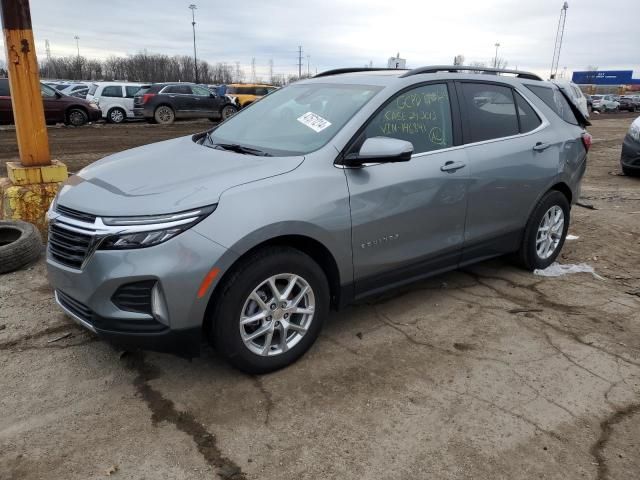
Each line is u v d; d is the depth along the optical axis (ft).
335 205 10.79
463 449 8.90
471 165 13.44
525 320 13.48
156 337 9.43
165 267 9.10
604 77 325.42
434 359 11.58
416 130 12.66
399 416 9.67
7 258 15.46
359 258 11.53
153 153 12.44
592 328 13.14
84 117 64.34
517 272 16.72
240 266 9.86
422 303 14.35
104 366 11.11
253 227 9.66
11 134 50.72
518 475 8.37
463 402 10.11
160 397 10.12
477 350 11.99
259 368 10.58
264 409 9.80
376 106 11.92
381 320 13.32
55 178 18.58
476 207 13.79
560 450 8.93
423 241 12.78
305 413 9.71
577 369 11.32
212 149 12.19
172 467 8.40
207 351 11.71
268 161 10.83
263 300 10.48
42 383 10.49
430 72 13.44
